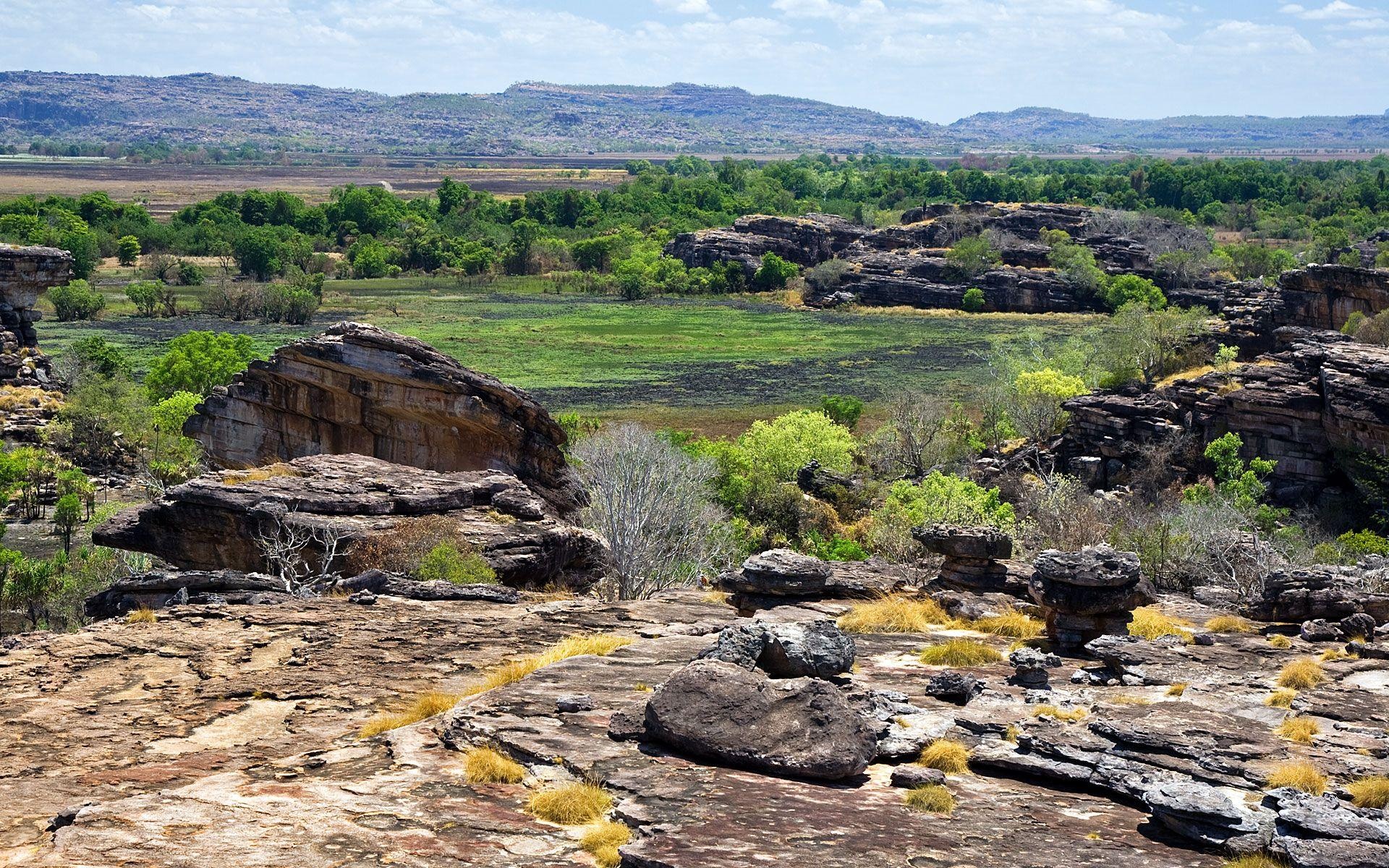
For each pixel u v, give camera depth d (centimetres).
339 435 5041
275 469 3912
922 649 2234
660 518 4678
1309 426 7525
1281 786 1422
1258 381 7862
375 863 1158
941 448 8550
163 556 3641
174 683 1969
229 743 1652
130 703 1856
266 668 2062
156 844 1191
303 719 1770
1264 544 4462
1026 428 9150
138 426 8450
